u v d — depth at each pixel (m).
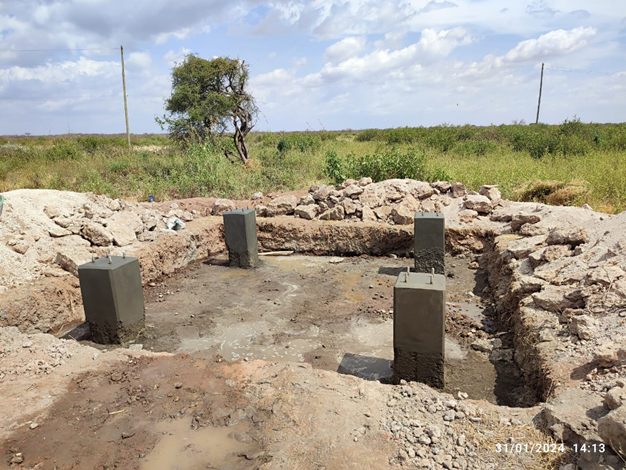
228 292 6.77
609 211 8.57
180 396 3.56
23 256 6.05
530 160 13.49
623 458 2.42
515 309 5.24
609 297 4.19
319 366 4.61
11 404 3.51
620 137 15.82
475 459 2.71
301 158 16.11
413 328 3.93
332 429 3.07
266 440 3.03
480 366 4.54
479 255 8.04
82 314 5.95
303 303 6.26
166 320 5.80
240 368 3.95
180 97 15.85
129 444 3.06
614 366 3.30
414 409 3.26
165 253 7.58
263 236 9.12
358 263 8.13
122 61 20.91
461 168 12.42
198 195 12.48
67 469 2.86
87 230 7.06
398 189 9.70
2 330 4.54
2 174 14.02
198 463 2.86
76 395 3.62
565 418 2.82
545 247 6.01
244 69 16.41
